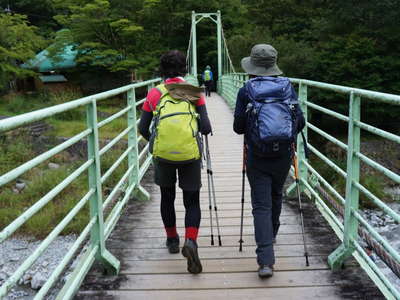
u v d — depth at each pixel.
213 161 7.09
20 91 24.98
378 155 17.62
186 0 30.88
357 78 20.19
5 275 6.73
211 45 32.91
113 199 4.39
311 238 3.60
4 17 21.14
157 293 2.79
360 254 2.83
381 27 21.02
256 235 2.89
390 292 2.62
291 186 4.70
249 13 31.58
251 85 2.75
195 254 2.90
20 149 12.35
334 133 20.58
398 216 2.25
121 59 25.75
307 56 20.42
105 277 3.00
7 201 9.09
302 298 2.68
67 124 16.36
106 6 23.86
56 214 8.34
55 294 3.11
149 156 6.39
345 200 2.96
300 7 28.70
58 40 24.78
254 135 2.70
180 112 2.80
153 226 3.99
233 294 2.75
